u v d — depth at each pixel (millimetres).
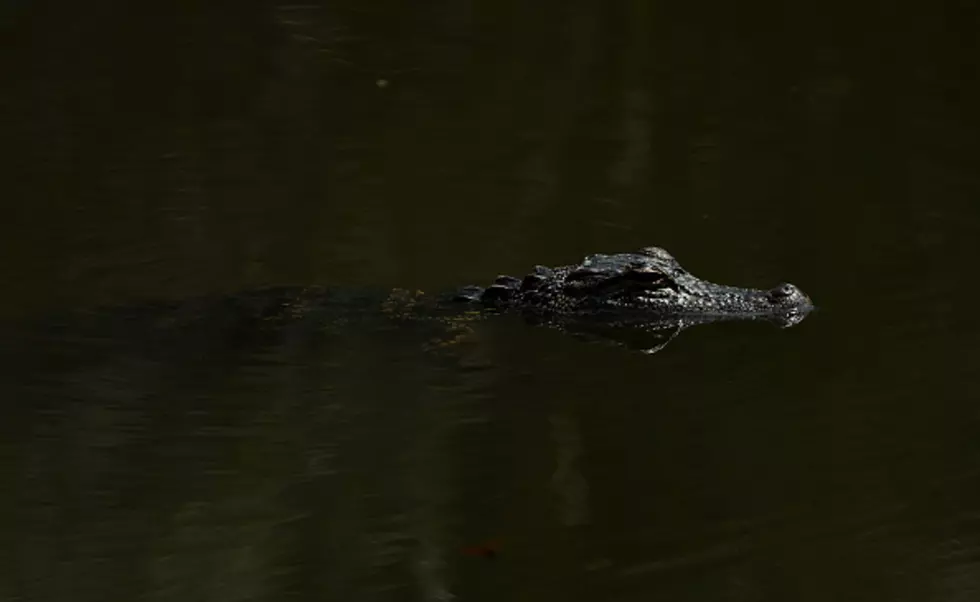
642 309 17094
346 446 13219
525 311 17422
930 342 15727
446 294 17953
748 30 30781
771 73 27891
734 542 11344
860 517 11797
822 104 26062
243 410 14133
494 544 11359
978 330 16016
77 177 21734
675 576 10844
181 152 23062
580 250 19656
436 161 23094
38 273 18188
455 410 14188
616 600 10508
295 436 13469
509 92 26797
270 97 26203
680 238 19906
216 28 30328
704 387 14703
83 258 18766
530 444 13250
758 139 24219
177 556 11125
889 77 27531
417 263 19172
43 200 20766
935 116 25297
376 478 12516
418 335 16578
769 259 18984
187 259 18969
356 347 16141
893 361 15219
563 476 12531
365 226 20406
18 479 12391
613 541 11375
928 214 20547
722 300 17266
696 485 12359
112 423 13719
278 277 18531
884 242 19453
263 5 32062
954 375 14750
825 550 11273
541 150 23703
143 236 19656
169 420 13852
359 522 11711
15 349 15680
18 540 11297
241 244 19562
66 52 28219
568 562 11055
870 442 13219
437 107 25922
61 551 11148
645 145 23969
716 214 20812
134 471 12617
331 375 15227
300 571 10945
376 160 23109
